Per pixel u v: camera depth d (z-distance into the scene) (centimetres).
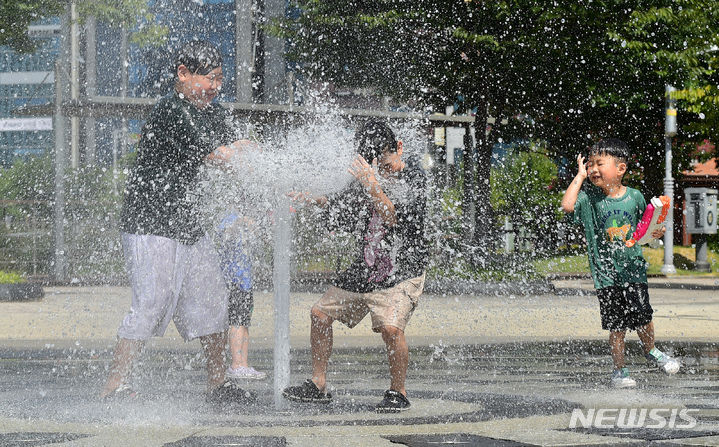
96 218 6144
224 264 1518
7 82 10238
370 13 5841
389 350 1147
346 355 2056
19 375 1622
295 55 6131
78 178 6481
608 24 5425
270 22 6200
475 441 891
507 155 7094
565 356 2009
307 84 6062
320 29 5934
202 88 1263
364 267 1146
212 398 1234
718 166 7938
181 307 1238
